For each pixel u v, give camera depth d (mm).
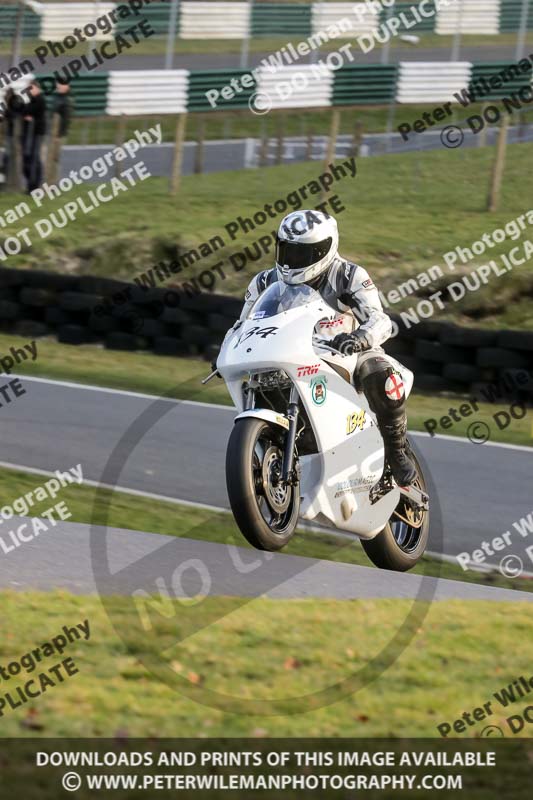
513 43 101188
